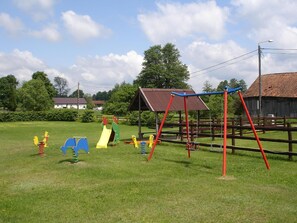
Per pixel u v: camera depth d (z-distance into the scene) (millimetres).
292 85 48188
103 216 6793
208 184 8969
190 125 17812
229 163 11984
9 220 6750
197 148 16094
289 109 47094
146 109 23453
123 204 7492
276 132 26391
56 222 6570
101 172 10938
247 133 24562
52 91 106000
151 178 9953
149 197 7926
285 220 6234
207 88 47812
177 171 10906
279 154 12922
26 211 7285
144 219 6527
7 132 34219
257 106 50375
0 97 91750
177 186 8820
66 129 37969
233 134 14555
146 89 21281
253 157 13297
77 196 8258
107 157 13984
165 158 13516
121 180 9797
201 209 6953
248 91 52344
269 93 49281
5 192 9062
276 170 10656
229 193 8031
